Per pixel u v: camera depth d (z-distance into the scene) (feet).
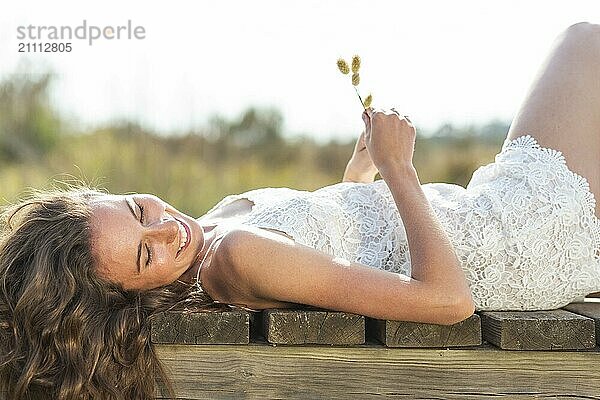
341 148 25.35
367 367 6.47
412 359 6.49
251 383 6.43
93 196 6.87
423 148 23.86
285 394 6.45
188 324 6.36
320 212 6.98
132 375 6.35
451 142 23.90
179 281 6.97
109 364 6.33
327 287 6.31
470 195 7.41
